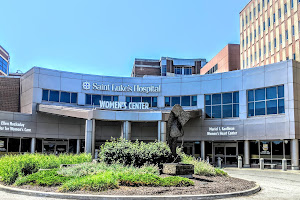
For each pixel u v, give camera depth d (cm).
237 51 6638
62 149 3812
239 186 1420
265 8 5662
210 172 1820
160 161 1770
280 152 3219
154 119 3441
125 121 3450
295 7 4672
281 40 5053
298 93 3162
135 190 1202
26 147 3612
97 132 4000
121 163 1748
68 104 3912
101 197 1081
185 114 1773
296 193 1362
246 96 3512
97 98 4078
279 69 3253
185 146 3925
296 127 3077
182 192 1191
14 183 1395
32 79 3744
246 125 3466
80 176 1441
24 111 3859
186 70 8956
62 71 3928
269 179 2030
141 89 4122
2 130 3394
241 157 3594
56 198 1108
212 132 3694
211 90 3797
